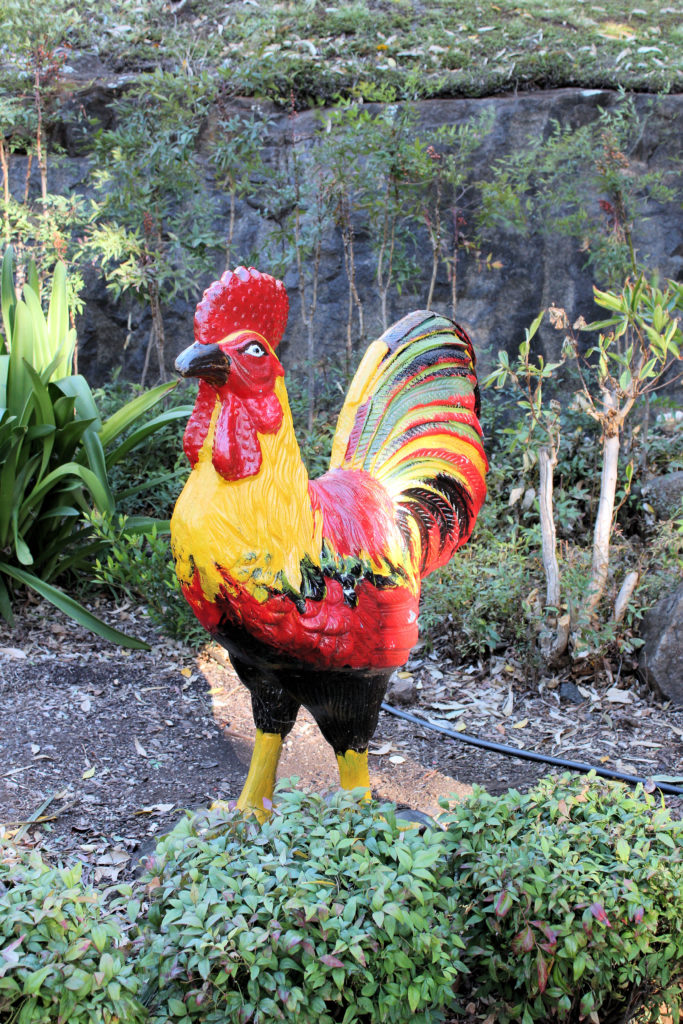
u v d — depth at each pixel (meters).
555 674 4.48
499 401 6.66
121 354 7.05
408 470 3.08
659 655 4.27
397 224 6.65
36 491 4.72
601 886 2.30
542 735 4.07
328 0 8.35
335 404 6.71
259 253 6.86
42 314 5.21
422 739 4.05
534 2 8.55
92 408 4.95
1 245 6.37
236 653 2.67
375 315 6.90
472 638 4.60
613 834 2.50
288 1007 2.05
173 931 2.13
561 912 2.25
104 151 6.25
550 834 2.47
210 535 2.40
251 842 2.38
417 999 2.17
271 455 2.40
